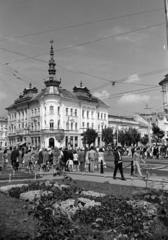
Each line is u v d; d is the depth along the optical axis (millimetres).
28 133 90625
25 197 11336
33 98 96375
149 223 6004
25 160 27250
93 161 25812
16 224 8133
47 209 5906
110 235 6332
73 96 94688
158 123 74812
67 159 26078
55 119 86562
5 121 138750
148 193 6008
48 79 88750
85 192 11562
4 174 23312
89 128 88750
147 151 45062
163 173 22609
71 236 5449
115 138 91938
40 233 5508
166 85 62094
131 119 125125
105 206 8203
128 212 6863
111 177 20719
